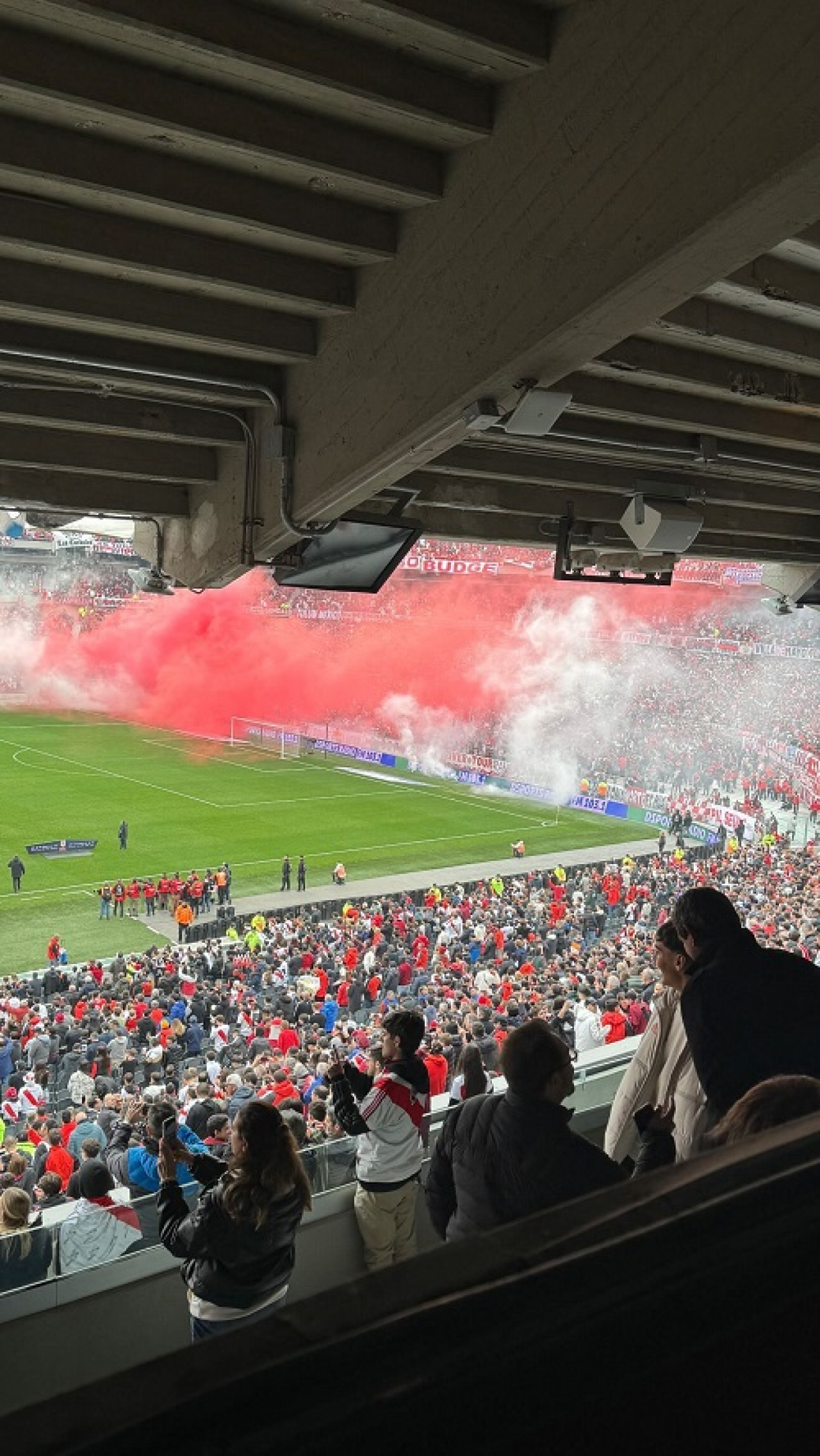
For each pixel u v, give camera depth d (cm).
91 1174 512
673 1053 408
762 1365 73
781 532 980
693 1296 71
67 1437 56
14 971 2752
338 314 538
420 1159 504
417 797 4819
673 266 391
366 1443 60
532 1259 70
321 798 4725
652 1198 77
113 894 3161
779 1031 338
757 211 364
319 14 373
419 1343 64
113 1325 446
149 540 776
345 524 681
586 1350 67
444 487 781
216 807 4472
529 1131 329
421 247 486
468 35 386
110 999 2216
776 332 604
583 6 395
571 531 855
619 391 663
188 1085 1524
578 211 413
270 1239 371
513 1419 64
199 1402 59
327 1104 808
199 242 489
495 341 457
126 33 357
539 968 2503
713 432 718
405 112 414
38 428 634
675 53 370
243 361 584
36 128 413
